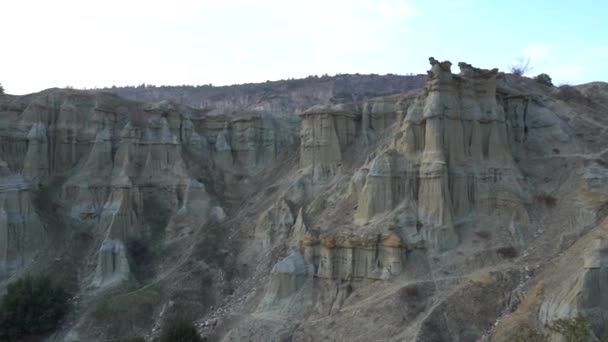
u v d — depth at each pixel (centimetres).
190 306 4528
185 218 5472
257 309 4191
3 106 5606
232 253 5084
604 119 5009
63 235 5231
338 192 4916
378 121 5359
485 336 3303
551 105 4978
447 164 4266
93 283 4806
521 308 3341
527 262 3753
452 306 3516
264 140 6278
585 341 2708
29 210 5103
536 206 4191
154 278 4944
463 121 4412
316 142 5344
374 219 4288
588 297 3006
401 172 4381
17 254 4941
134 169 5684
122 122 6034
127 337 4238
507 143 4512
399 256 3947
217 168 6156
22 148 5591
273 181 5866
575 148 4553
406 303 3634
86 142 5862
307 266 4256
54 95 5922
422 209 4209
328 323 3775
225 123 6356
